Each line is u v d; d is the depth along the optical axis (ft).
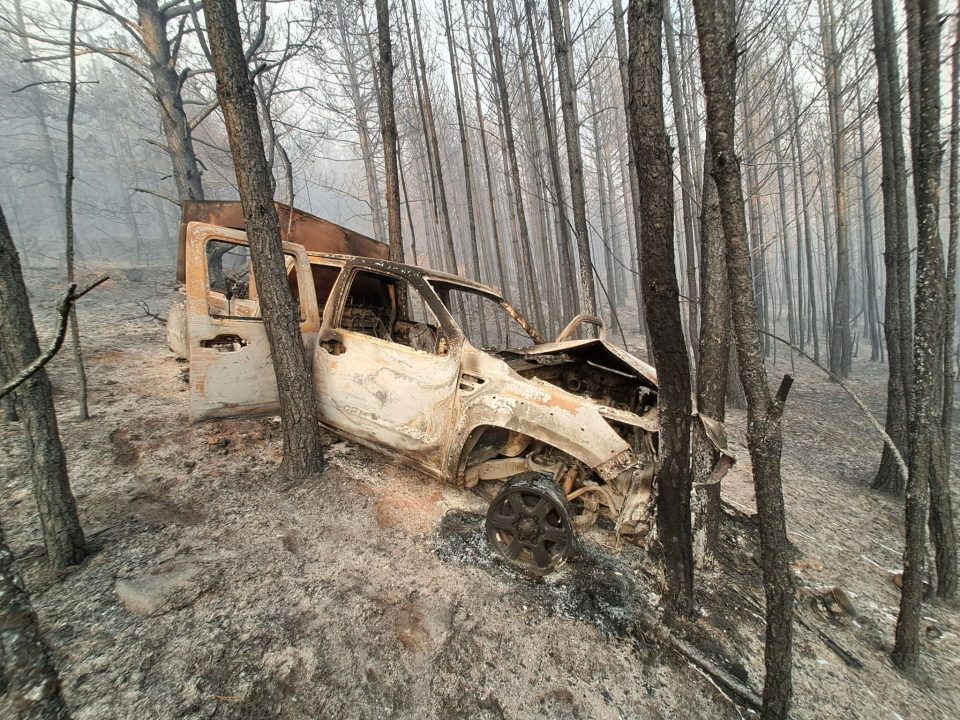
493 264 75.66
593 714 6.09
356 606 7.34
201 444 12.20
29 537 8.19
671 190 5.90
